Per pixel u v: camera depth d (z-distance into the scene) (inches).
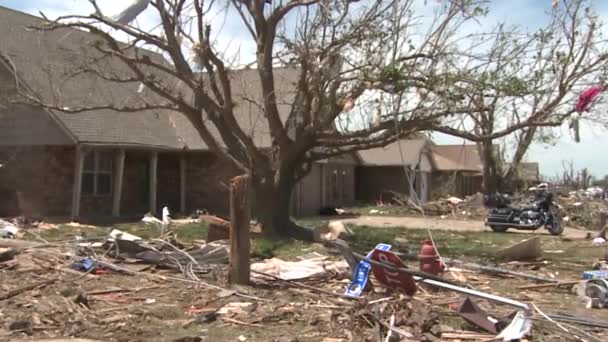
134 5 619.2
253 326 296.8
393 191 1446.9
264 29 635.5
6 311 320.5
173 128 1068.5
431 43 587.5
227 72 644.1
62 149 920.9
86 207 944.9
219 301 346.9
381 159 1531.7
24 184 903.7
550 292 397.1
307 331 287.6
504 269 456.8
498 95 572.7
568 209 1079.6
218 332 287.0
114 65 928.3
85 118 884.0
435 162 1646.2
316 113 635.5
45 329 292.7
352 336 275.0
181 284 391.5
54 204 911.7
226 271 421.1
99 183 976.3
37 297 350.9
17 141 884.0
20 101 680.4
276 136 662.5
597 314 334.3
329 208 1194.0
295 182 702.5
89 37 880.9
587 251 629.0
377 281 375.2
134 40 640.4
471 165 1784.0
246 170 684.7
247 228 391.2
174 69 718.5
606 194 1407.5
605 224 816.3
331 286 393.7
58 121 837.2
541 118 582.2
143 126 989.8
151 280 402.3
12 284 382.6
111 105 684.1
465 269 461.7
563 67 552.4
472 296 319.6
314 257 507.2
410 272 336.8
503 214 842.2
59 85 836.6
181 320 309.4
